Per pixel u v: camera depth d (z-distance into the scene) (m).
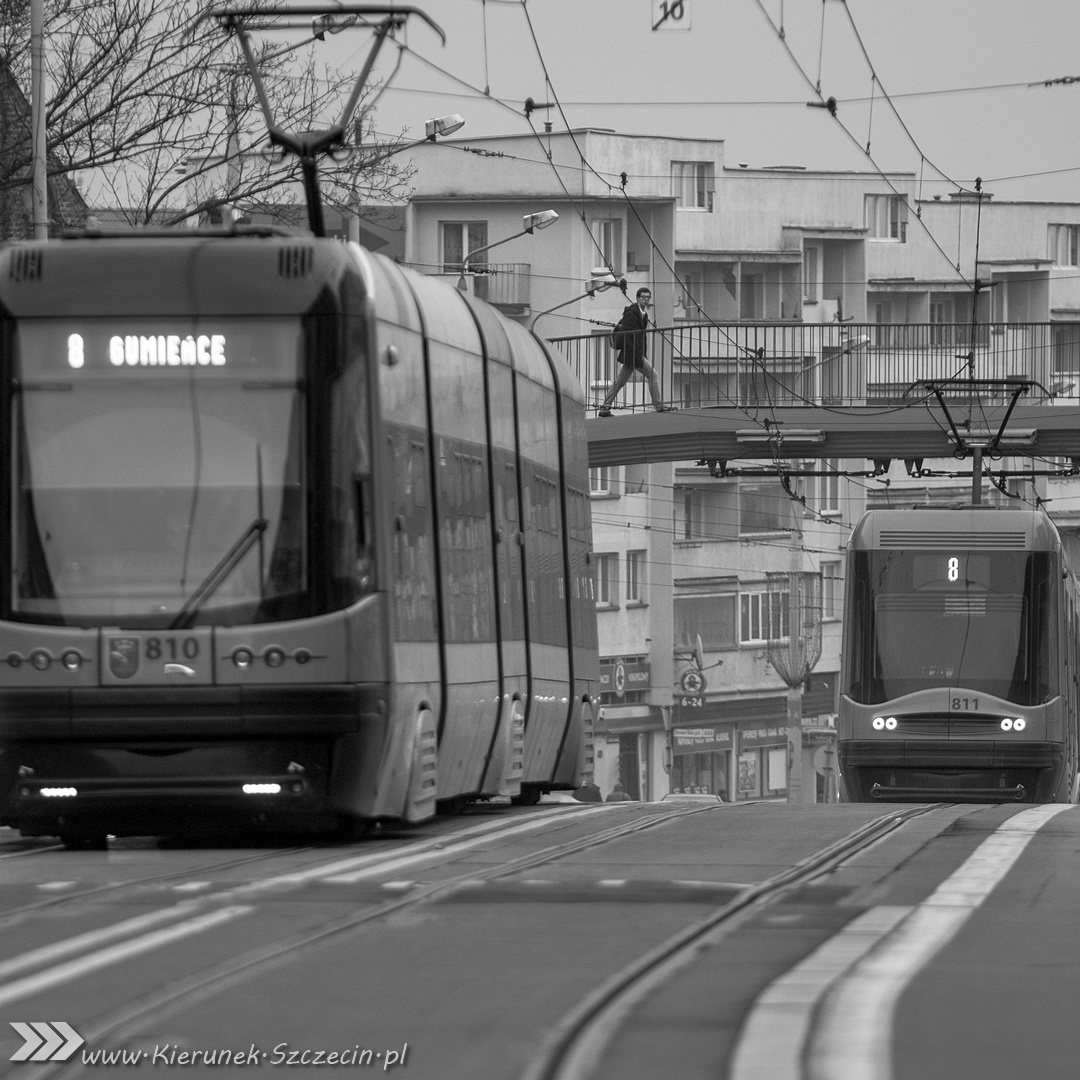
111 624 44.59
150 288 45.59
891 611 91.75
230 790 44.53
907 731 90.81
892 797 91.56
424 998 24.67
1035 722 90.38
